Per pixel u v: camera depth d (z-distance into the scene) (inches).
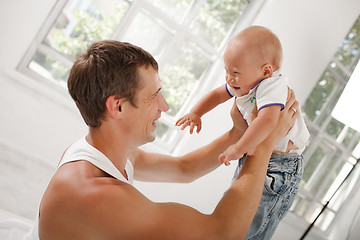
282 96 45.3
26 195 86.4
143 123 39.0
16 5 80.5
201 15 101.7
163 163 51.6
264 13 100.8
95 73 35.9
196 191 102.0
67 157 38.9
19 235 47.9
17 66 87.3
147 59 38.1
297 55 107.7
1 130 84.4
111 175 37.7
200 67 104.7
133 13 94.6
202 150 53.7
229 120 101.5
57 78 93.0
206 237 35.5
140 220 33.9
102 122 37.8
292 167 48.0
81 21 91.7
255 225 46.9
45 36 89.0
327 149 126.9
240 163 49.6
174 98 104.7
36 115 86.4
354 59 126.1
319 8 106.6
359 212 72.2
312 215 102.9
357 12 114.0
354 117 67.3
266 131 43.2
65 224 34.4
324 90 123.3
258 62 47.9
